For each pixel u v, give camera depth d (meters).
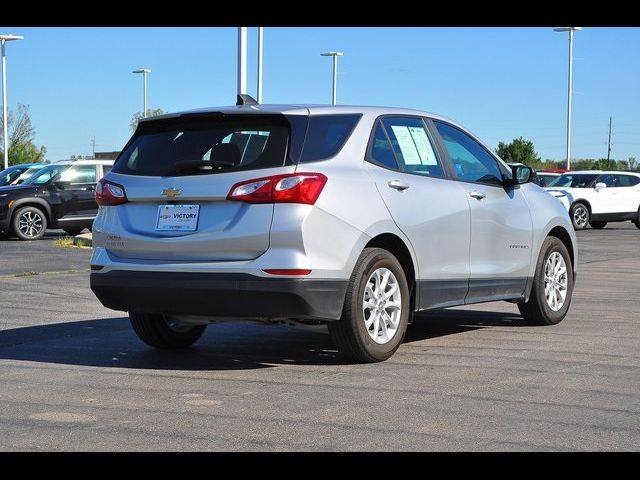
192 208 6.39
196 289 6.26
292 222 6.13
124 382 6.14
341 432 4.82
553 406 5.37
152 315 7.19
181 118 6.68
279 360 6.92
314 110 6.57
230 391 5.83
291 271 6.10
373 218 6.58
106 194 6.80
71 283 12.19
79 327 8.65
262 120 6.46
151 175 6.63
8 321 9.01
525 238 8.23
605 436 4.73
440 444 4.59
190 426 4.96
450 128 7.86
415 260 7.00
